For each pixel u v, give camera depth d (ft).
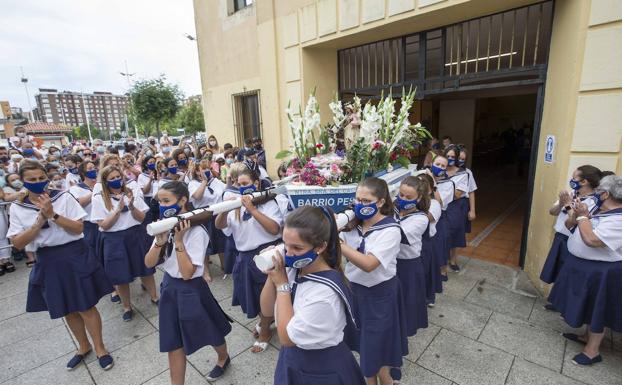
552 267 10.00
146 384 8.48
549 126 11.56
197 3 25.68
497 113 47.44
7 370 9.19
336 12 15.74
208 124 27.78
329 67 18.69
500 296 11.73
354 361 5.17
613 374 8.14
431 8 12.61
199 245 7.38
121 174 10.76
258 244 8.89
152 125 48.32
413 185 7.87
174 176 14.62
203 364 9.00
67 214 8.84
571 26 10.16
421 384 8.02
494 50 19.65
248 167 9.02
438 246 11.66
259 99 23.07
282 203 9.22
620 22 9.08
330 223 4.76
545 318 10.42
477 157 41.22
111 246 10.98
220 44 24.49
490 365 8.56
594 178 8.91
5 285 14.61
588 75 9.75
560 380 8.01
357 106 10.50
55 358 9.64
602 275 7.95
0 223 15.49
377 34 15.56
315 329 4.46
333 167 8.65
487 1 11.68
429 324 10.29
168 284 7.47
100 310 12.05
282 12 18.25
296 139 10.64
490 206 23.49
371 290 6.84
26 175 8.02
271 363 8.98
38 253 8.48
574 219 8.64
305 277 4.71
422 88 15.43
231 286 13.47
